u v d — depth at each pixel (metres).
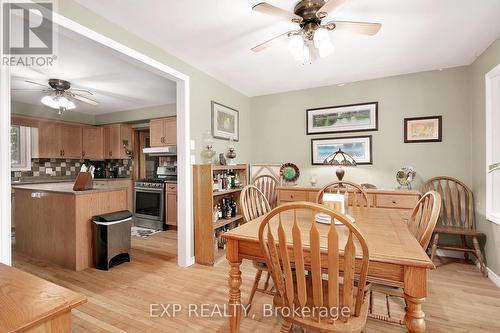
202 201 2.75
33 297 0.72
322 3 1.66
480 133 2.55
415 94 3.08
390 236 1.32
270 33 2.14
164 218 4.28
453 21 1.96
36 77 3.06
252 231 1.44
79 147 4.96
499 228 2.18
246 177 3.63
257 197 2.19
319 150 3.62
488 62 2.38
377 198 2.85
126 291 2.14
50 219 2.77
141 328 1.66
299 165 3.78
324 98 3.60
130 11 1.81
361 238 0.97
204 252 2.74
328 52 1.70
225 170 3.38
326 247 1.16
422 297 1.01
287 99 3.85
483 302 1.92
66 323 0.71
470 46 2.38
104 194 2.85
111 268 2.63
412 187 3.08
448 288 2.14
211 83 3.13
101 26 1.85
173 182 4.19
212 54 2.53
